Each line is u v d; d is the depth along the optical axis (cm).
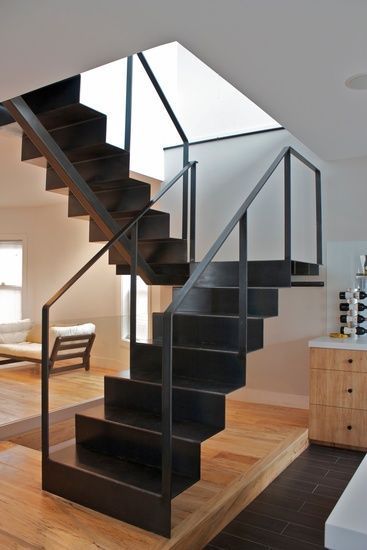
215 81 536
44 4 202
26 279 771
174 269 433
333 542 95
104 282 681
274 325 487
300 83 288
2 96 299
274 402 487
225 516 267
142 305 618
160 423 288
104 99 459
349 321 429
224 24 220
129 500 244
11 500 268
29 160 373
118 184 394
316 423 393
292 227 480
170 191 550
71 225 728
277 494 304
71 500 268
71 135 367
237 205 512
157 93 486
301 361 473
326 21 218
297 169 479
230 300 373
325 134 381
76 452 294
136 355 355
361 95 305
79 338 428
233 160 516
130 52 246
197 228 533
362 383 374
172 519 247
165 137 553
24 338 637
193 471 257
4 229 789
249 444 366
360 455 372
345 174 455
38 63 255
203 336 346
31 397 444
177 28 224
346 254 451
